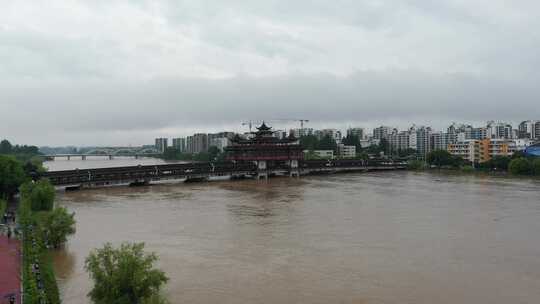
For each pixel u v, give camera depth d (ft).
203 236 264.52
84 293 171.53
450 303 164.86
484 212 346.33
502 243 248.32
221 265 208.23
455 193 466.70
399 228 287.07
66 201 403.13
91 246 238.89
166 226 292.20
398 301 166.40
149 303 137.90
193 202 399.24
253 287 180.45
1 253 211.41
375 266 206.59
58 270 197.77
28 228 245.45
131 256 151.74
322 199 420.77
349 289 178.19
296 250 233.96
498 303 164.66
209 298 169.17
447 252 229.86
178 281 186.80
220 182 597.52
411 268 203.72
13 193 380.58
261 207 371.15
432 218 321.52
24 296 152.76
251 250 233.76
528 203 392.27
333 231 277.85
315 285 182.50
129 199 417.28
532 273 196.95
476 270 201.05
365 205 382.63
